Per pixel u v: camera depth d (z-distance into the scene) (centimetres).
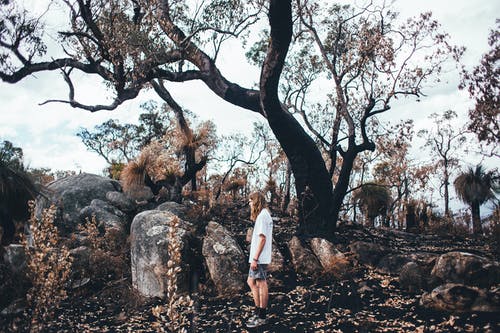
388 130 1115
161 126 3108
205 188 1320
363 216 1455
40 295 540
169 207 1052
